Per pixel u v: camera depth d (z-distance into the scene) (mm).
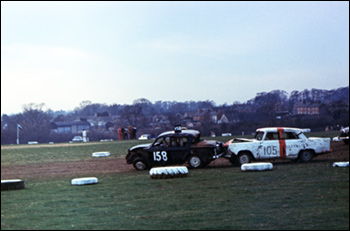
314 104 141750
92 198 15734
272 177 18734
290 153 23328
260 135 23688
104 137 163625
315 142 23500
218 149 23266
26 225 12070
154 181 19297
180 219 11977
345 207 12703
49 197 16375
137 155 24359
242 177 19141
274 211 12516
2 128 146000
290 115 147375
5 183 18516
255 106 156750
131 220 12141
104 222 12062
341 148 31672
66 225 11906
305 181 17312
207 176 19969
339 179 17469
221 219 11797
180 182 18547
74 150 40719
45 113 158500
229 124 150375
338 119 132625
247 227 10953
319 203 13328
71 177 23266
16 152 40031
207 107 182750
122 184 18922
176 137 23531
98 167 27719
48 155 36906
